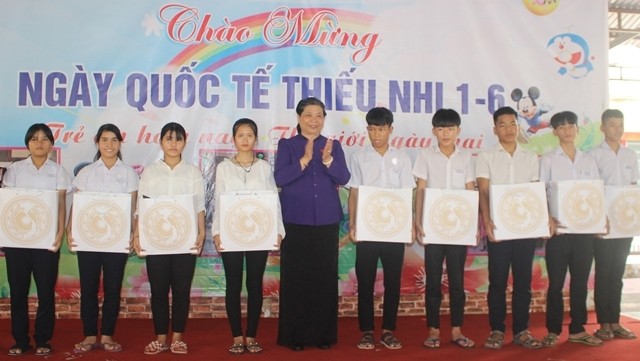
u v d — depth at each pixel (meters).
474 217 3.39
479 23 4.50
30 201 3.14
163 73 4.27
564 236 3.46
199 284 4.29
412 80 4.44
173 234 3.17
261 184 3.31
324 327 3.34
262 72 4.33
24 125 4.16
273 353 3.24
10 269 3.18
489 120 4.49
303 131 3.36
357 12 4.41
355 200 3.52
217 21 4.31
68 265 4.20
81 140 4.20
